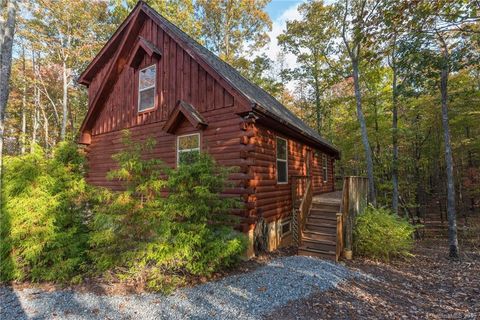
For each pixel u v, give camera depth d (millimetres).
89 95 11938
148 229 4754
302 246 7141
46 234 5098
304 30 17203
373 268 6359
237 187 6699
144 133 9000
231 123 6988
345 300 4406
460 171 18000
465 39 6742
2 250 5031
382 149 18109
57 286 4836
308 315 3826
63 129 18266
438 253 8922
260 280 5035
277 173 8289
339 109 23000
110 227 4742
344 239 7098
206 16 23703
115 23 20109
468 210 19562
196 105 7738
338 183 23312
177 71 8312
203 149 7352
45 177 5367
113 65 9781
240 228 6570
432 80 7820
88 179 10750
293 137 9656
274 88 22766
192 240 4797
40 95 22234
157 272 4699
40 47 17578
